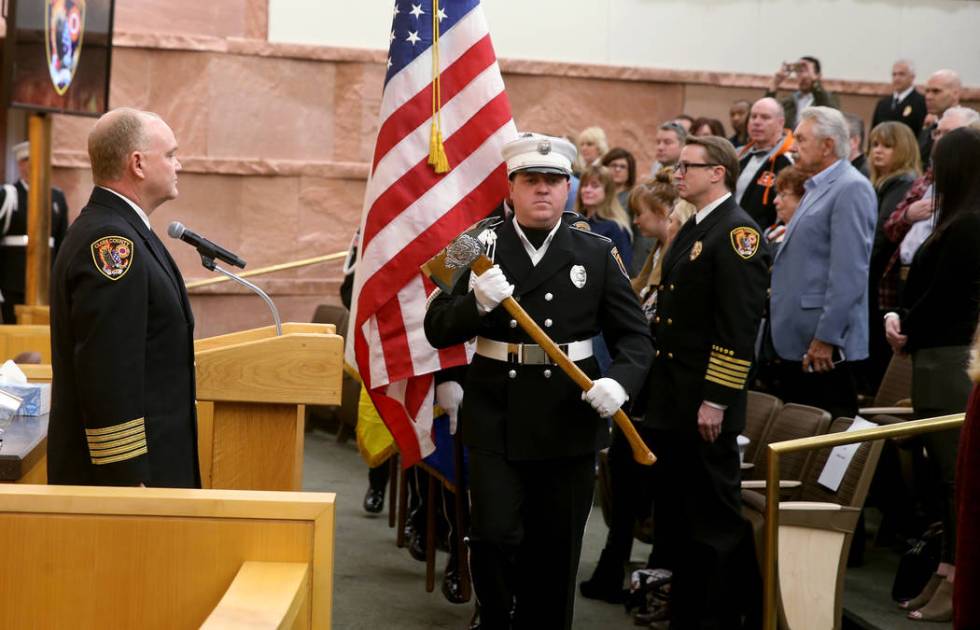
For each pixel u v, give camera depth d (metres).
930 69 9.58
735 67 9.27
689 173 3.98
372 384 4.05
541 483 3.40
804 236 4.96
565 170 3.34
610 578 4.52
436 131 4.09
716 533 3.88
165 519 2.16
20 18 5.38
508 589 3.33
